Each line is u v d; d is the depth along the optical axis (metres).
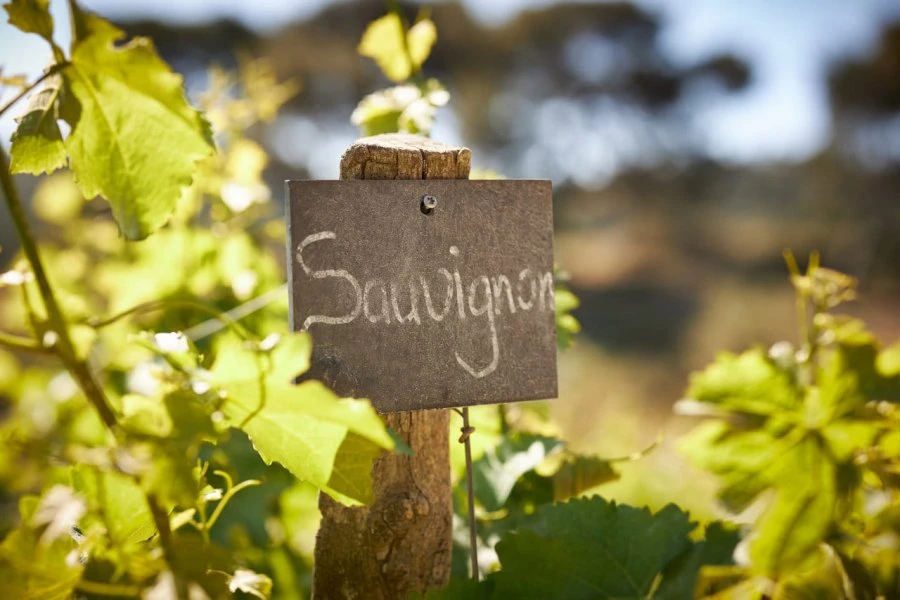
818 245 20.48
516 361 1.08
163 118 0.88
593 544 1.10
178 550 0.81
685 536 1.13
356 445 0.89
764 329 13.72
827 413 1.40
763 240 22.00
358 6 26.06
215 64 2.14
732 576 1.17
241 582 0.87
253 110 2.17
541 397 1.09
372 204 1.01
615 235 25.09
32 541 0.78
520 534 1.09
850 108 22.48
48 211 2.16
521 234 1.09
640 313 16.91
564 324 1.62
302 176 21.38
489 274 1.07
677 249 23.31
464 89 27.03
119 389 1.60
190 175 0.90
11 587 0.79
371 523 1.06
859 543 1.26
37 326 0.76
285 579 1.61
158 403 0.77
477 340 1.06
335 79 25.98
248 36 25.91
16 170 0.90
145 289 1.92
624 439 2.62
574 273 21.88
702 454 1.47
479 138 27.36
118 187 0.91
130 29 24.97
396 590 1.07
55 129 0.90
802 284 1.45
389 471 1.07
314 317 0.98
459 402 1.05
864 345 1.39
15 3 0.82
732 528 1.23
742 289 17.58
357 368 1.00
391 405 1.01
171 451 0.75
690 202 26.72
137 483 0.73
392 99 1.58
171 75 0.85
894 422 1.37
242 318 1.90
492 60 27.30
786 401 1.43
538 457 1.37
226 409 0.83
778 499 1.37
